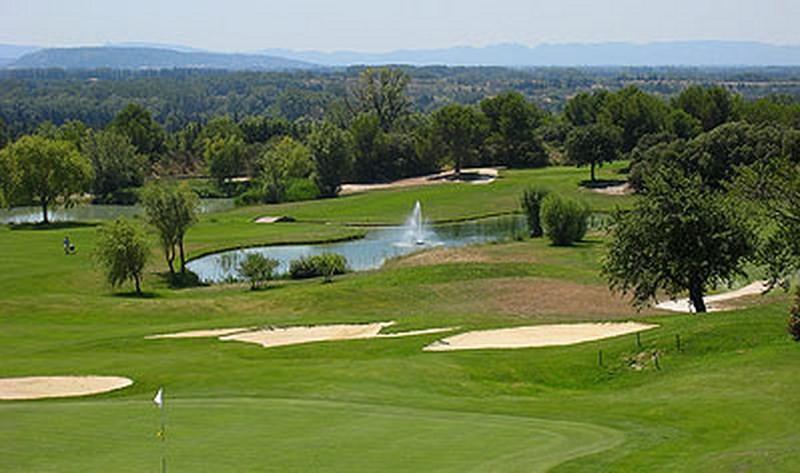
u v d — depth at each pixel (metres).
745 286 61.09
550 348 35.28
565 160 169.25
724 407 24.05
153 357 36.47
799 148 104.06
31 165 109.31
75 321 52.19
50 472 16.97
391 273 67.94
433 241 93.50
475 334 39.88
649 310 52.62
